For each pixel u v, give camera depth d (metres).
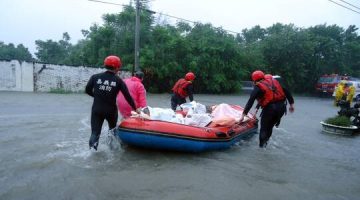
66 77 20.72
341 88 15.35
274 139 8.10
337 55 38.09
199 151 6.21
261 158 6.17
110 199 4.01
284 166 5.73
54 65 20.23
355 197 4.49
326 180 5.13
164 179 4.77
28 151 5.82
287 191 4.55
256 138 8.03
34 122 8.66
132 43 23.98
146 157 5.84
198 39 27.92
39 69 19.84
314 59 36.38
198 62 26.00
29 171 4.82
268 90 6.73
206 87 27.73
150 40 24.31
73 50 42.53
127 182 4.58
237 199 4.19
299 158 6.35
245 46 34.16
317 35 39.19
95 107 5.78
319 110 16.97
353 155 6.82
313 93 36.50
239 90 29.72
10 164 5.09
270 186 4.71
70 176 4.69
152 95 21.50
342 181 5.12
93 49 26.59
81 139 6.88
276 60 34.75
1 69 18.98
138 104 6.55
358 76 46.03
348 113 10.17
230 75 28.97
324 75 33.78
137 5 20.34
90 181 4.54
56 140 6.72
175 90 9.41
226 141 6.58
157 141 5.94
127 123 6.07
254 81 6.92
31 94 17.52
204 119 6.81
